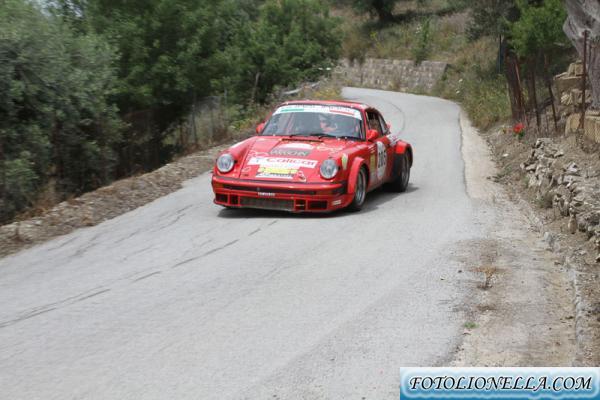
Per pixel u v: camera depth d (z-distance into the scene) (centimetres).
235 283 659
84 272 701
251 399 426
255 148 996
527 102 2119
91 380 451
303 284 657
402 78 4850
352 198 959
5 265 734
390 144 1139
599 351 484
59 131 1379
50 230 878
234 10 2241
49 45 1325
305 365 476
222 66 2158
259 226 898
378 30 5703
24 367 471
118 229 894
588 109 1334
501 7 3412
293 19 3834
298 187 921
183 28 2064
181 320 561
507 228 894
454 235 850
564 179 943
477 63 4219
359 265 721
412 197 1127
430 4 6100
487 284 657
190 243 813
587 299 584
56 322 557
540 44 2281
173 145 2019
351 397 430
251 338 523
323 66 3634
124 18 2025
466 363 484
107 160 1569
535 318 569
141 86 1995
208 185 1223
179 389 438
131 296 622
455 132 2172
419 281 666
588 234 763
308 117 1067
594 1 1316
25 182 1166
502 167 1445
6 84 1227
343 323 556
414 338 526
